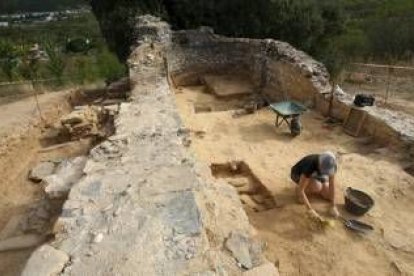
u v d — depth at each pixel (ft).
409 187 18.84
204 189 13.83
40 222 18.34
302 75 30.94
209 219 12.41
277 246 15.11
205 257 10.19
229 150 23.84
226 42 40.60
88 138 28.53
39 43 94.32
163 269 9.77
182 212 11.86
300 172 17.58
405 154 21.97
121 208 12.08
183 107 32.68
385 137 23.67
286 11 52.13
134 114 21.20
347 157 22.02
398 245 15.14
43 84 51.57
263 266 10.64
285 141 25.34
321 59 57.31
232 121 29.14
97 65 60.49
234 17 50.80
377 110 25.50
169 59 38.93
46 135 30.86
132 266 9.84
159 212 11.87
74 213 11.88
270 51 35.83
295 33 53.16
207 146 24.47
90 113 29.91
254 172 20.70
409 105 43.19
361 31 75.51
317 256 14.60
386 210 17.33
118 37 48.73
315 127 27.32
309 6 54.90
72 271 9.66
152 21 41.27
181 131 18.43
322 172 16.92
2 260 16.24
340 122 27.55
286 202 17.85
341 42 70.85
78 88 45.75
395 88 50.83
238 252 11.14
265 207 18.13
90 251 10.33
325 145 24.52
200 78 41.19
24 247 16.87
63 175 15.49
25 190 22.62
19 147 27.91
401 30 67.21
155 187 13.21
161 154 15.85
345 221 16.44
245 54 40.19
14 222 18.92
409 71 56.70
